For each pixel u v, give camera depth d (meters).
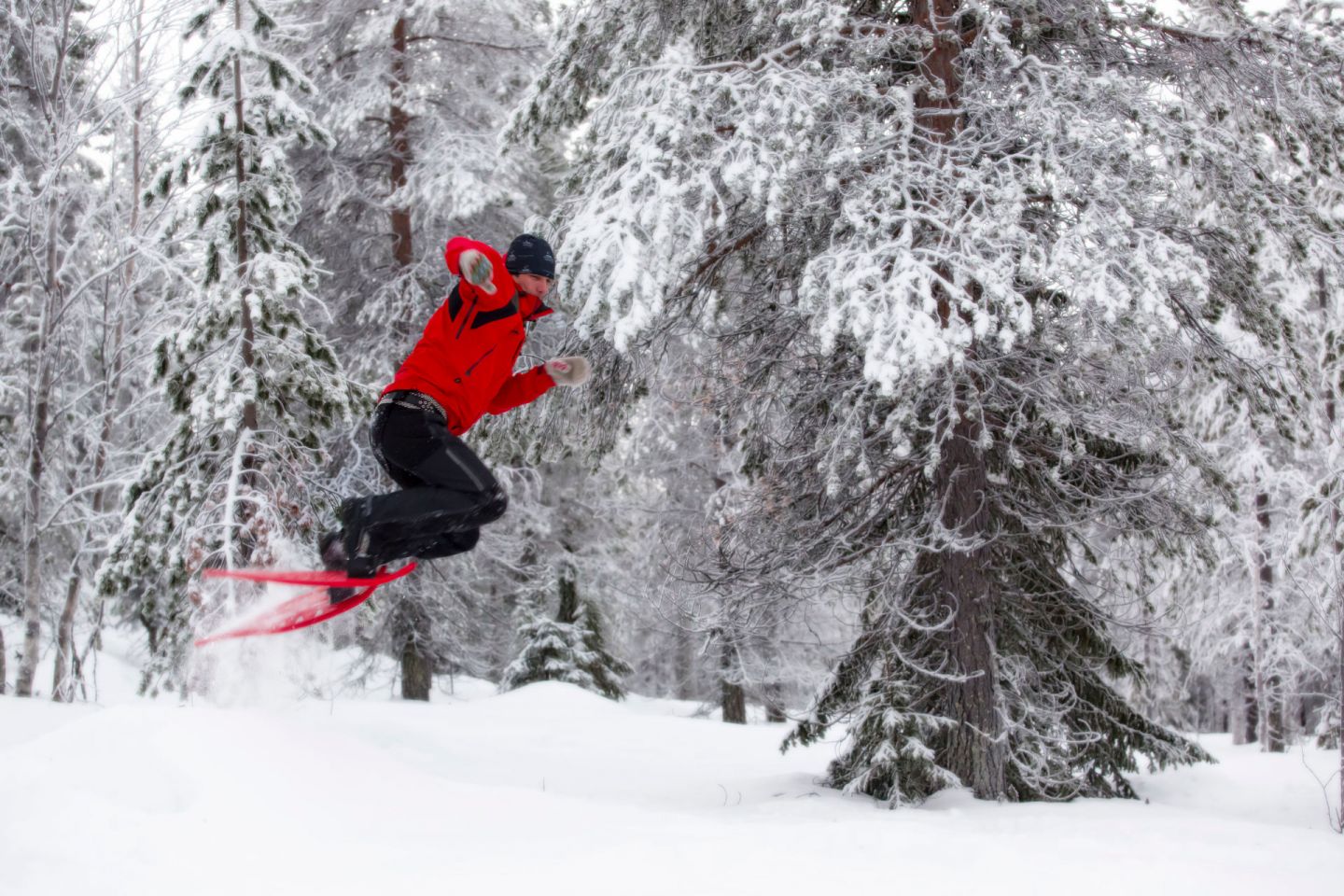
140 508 9.93
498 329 4.18
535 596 21.06
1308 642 19.22
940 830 5.64
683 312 8.67
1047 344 7.96
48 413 11.49
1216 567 8.88
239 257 9.66
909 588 8.53
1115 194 6.74
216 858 4.42
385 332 15.97
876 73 7.82
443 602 17.67
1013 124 7.36
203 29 10.05
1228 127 8.55
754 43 9.03
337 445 14.77
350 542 4.08
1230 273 7.79
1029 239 6.73
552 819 5.52
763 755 12.19
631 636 25.22
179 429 9.91
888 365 6.04
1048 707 8.62
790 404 8.66
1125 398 7.95
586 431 8.99
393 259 16.83
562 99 9.29
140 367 12.83
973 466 8.34
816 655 18.34
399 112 16.81
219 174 9.67
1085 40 8.40
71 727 5.61
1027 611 8.87
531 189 17.30
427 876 4.32
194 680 8.94
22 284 12.88
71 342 12.03
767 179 6.60
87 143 11.23
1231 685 24.14
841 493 8.35
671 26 9.01
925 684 8.43
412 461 4.07
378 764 5.98
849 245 6.88
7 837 4.44
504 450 9.12
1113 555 9.45
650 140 7.11
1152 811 7.38
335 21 16.22
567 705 16.16
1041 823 6.64
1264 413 8.40
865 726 8.23
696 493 17.62
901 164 7.14
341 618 10.94
